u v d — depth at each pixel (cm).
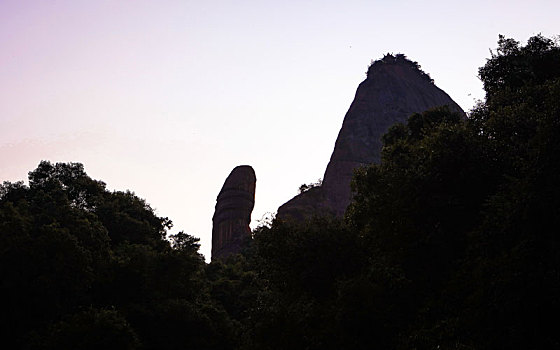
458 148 2489
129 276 4444
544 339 1852
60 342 3559
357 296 2419
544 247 1916
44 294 3838
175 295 4731
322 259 2873
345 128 11681
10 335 3812
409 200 2498
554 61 3172
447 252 2448
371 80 12600
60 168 6200
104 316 3666
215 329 4550
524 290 1856
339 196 10006
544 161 1986
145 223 5872
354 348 2394
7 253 3831
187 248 5431
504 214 2044
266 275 3122
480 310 1986
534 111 2533
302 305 2680
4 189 5825
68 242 4012
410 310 2400
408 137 3750
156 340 4300
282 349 2584
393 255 2561
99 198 5878
